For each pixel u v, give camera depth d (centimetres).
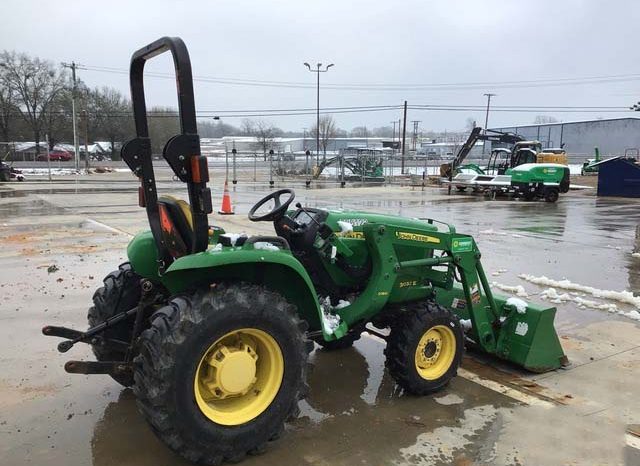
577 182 3105
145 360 254
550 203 1877
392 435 316
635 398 371
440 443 308
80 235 963
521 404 359
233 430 272
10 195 1822
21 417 329
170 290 292
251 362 282
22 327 481
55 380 381
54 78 5966
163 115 2525
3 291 593
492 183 2061
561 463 289
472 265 402
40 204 1514
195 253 282
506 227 1222
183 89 266
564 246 970
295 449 298
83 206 1464
